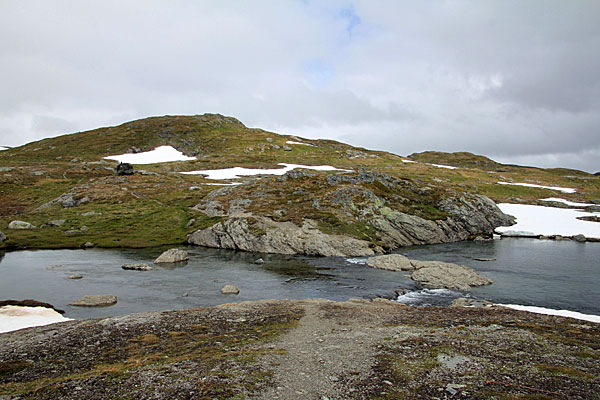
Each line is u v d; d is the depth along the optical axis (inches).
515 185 5949.8
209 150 7800.2
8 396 625.0
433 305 1478.8
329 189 3703.3
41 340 989.2
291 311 1299.2
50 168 5521.7
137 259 2347.4
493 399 599.8
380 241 2847.0
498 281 1844.2
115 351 900.0
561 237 3412.9
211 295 1594.5
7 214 3592.5
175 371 741.3
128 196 4232.3
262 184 4089.6
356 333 1029.2
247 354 850.1
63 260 2267.5
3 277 1827.0
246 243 2785.4
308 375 716.7
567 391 630.5
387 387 656.4
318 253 2578.7
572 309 1407.5
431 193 3838.6
